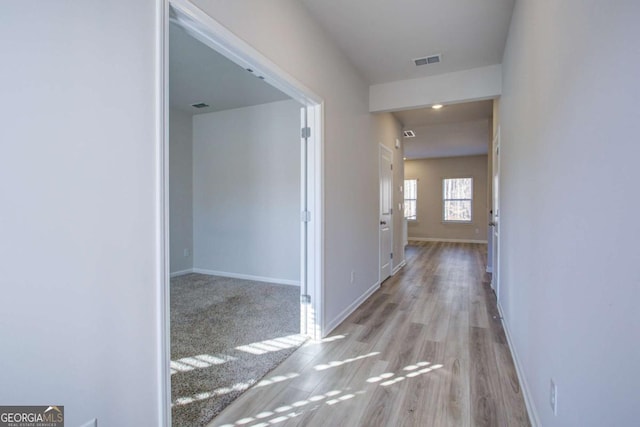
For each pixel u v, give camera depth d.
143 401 1.23
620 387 0.79
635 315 0.72
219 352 2.48
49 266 0.97
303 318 2.81
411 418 1.72
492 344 2.63
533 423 1.63
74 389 1.03
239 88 4.04
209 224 5.26
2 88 0.87
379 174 4.54
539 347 1.59
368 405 1.84
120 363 1.16
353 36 2.87
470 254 7.52
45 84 0.95
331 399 1.90
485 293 4.18
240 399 1.90
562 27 1.25
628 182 0.75
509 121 2.72
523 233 2.04
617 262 0.80
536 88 1.68
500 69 3.42
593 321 0.95
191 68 3.40
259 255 4.87
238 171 5.00
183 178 5.23
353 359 2.39
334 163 3.02
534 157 1.73
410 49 3.10
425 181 10.55
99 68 1.08
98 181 1.08
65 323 1.01
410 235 10.70
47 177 0.96
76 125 1.02
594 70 0.95
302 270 2.81
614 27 0.82
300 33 2.39
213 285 4.58
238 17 1.75
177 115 5.11
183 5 1.39
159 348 1.28
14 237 0.90
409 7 2.44
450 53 3.18
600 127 0.90
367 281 4.02
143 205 1.22
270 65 2.03
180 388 1.99
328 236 2.90
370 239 4.14
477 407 1.81
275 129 4.71
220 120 5.12
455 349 2.54
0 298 0.88
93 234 1.07
